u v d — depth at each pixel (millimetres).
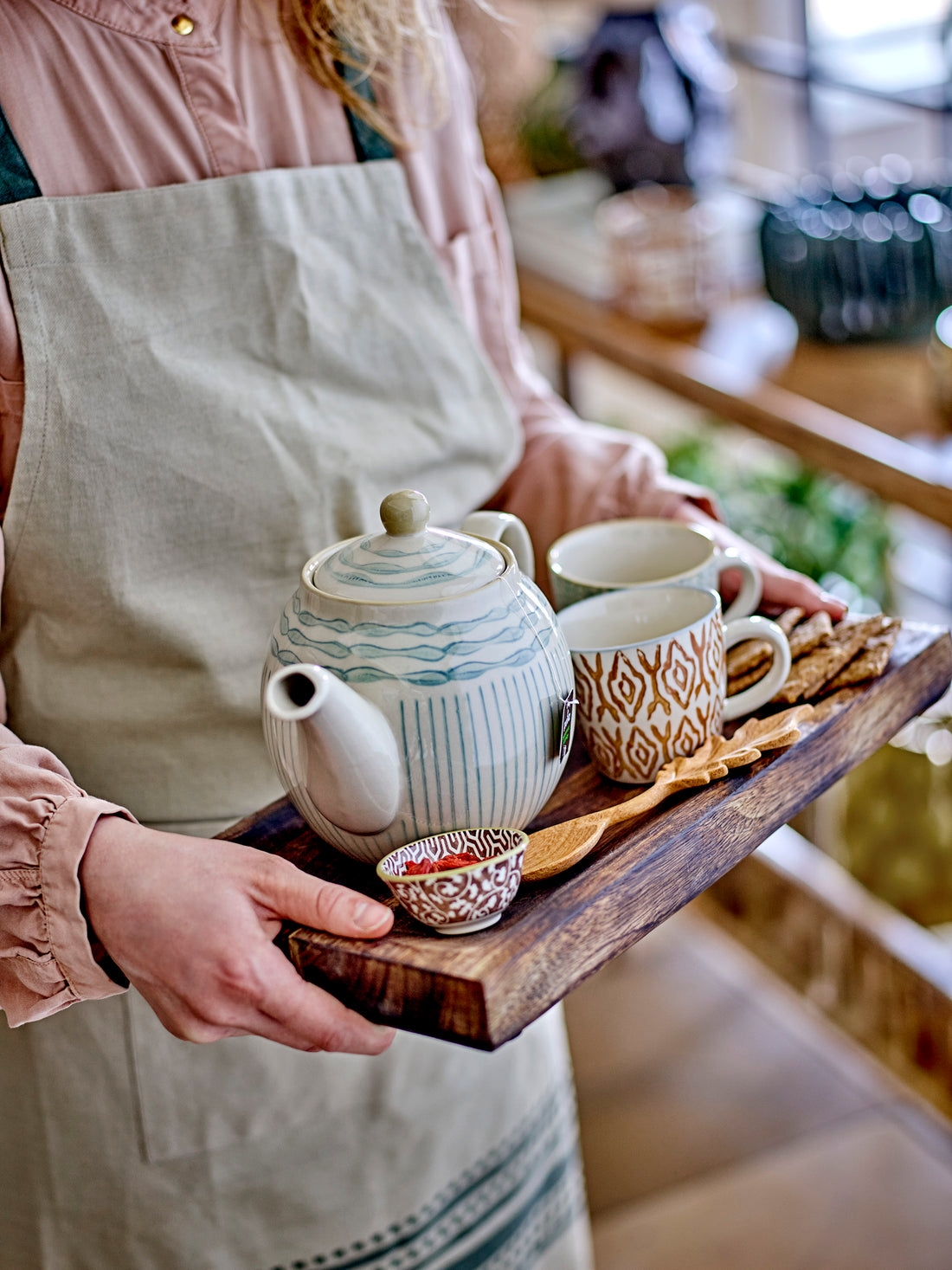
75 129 784
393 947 618
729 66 2160
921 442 1295
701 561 843
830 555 1706
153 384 807
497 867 604
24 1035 874
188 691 853
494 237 1027
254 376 850
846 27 1865
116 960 648
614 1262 1528
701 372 1576
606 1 2275
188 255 819
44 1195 914
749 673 834
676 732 751
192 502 824
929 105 1730
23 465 785
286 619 669
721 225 1771
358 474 870
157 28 790
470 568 654
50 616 828
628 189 1878
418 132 922
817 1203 1571
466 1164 1023
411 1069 959
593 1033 1919
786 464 1851
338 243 877
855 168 1947
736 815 721
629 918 662
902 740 1576
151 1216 920
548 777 674
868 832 1622
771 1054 1831
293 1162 939
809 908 1639
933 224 1490
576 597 827
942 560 1920
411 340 904
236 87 833
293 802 683
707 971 2012
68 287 781
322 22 845
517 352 1070
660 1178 1646
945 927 1644
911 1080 1558
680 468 1911
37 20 763
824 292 1534
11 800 660
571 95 2039
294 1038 637
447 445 920
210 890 628
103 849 651
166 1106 894
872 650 836
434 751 626
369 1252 989
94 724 849
